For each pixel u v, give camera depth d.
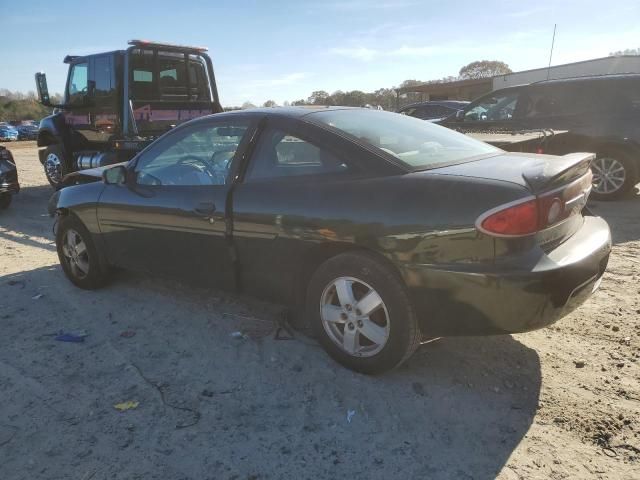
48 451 2.65
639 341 3.51
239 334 3.83
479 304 2.73
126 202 4.23
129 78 8.82
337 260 3.13
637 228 6.28
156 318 4.20
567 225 3.01
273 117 3.56
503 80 32.06
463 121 9.18
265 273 3.50
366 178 3.08
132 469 2.51
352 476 2.45
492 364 3.34
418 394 3.05
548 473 2.41
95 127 9.65
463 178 2.86
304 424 2.82
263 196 3.40
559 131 7.54
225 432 2.77
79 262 4.84
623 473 2.39
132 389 3.19
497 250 2.67
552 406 2.89
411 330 2.98
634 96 7.46
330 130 3.31
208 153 3.85
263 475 2.46
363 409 2.92
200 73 10.15
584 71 25.98
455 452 2.58
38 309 4.46
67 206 4.69
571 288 2.75
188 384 3.23
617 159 7.61
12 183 8.88
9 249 6.48
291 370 3.35
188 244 3.87
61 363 3.52
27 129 46.12
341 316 3.24
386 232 2.89
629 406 2.85
